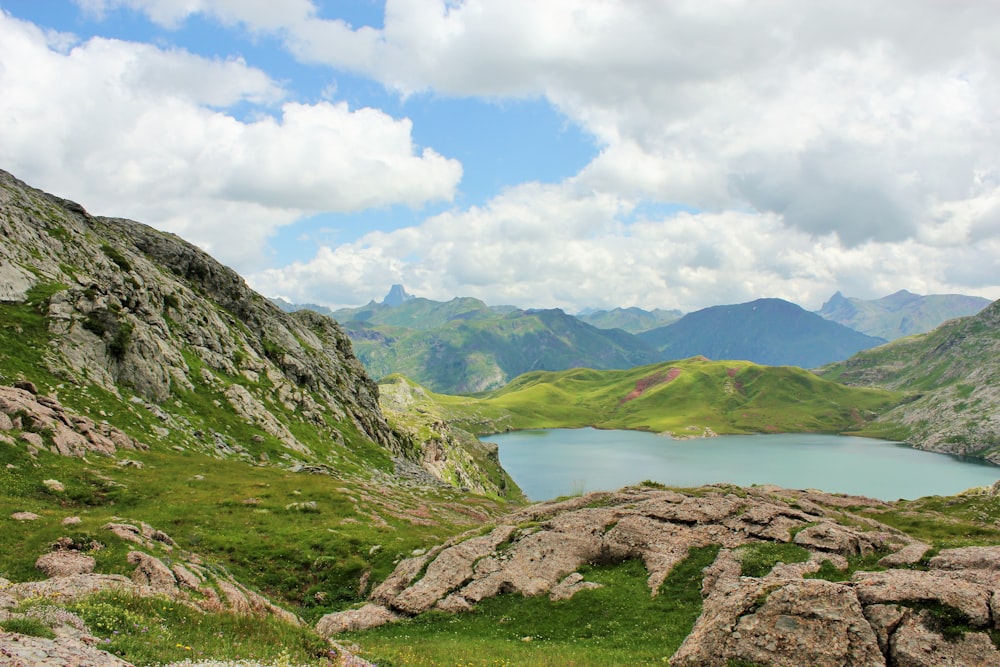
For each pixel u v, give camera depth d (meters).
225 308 135.25
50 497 45.94
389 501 75.69
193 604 26.00
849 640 24.12
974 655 22.73
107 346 80.44
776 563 35.25
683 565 38.44
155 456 67.19
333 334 181.75
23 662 14.48
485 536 45.53
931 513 63.38
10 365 64.50
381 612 38.22
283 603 40.31
